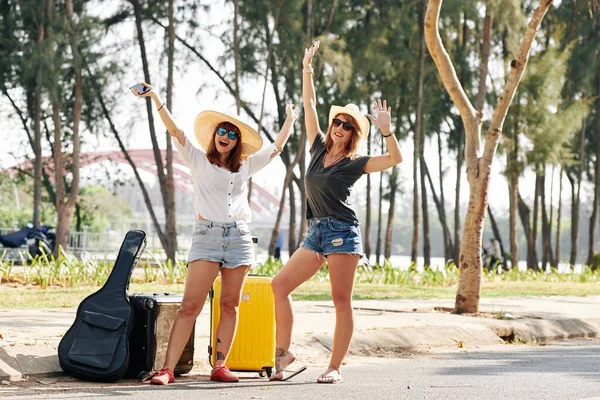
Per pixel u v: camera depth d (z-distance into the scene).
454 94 12.50
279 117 33.12
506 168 30.23
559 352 9.98
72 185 28.41
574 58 34.59
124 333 6.83
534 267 39.16
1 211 47.31
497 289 20.61
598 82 37.34
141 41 31.92
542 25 35.31
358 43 32.09
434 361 8.89
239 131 7.09
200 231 7.00
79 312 6.91
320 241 6.95
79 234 33.12
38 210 31.64
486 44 25.64
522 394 6.57
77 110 28.53
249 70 31.52
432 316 12.04
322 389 6.66
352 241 6.92
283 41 29.62
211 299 7.48
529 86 29.45
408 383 7.10
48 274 16.38
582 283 26.00
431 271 22.56
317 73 28.97
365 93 32.97
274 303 7.15
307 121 7.41
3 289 14.84
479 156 12.69
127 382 6.87
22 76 30.47
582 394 6.62
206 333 9.26
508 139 29.88
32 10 29.28
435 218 121.31
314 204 6.99
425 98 33.47
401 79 33.06
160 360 7.08
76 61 27.75
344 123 6.93
